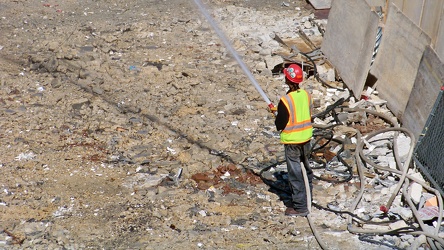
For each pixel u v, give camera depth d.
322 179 32.31
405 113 37.28
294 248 27.38
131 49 50.03
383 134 36.12
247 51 49.12
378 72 41.59
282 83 44.12
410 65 38.22
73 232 28.25
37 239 27.61
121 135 36.94
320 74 44.88
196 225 28.89
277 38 50.88
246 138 36.78
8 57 47.56
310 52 47.94
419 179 31.80
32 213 29.50
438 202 29.50
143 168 33.53
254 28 53.91
